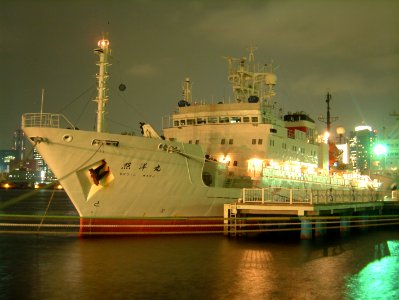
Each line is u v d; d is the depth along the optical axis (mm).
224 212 31703
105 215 28781
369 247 29281
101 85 28953
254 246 28125
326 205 31922
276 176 37281
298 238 32469
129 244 27312
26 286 18578
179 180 30078
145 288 18391
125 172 28266
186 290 18203
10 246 27422
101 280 19484
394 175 64438
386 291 18531
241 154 36656
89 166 27594
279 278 20359
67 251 25312
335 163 59250
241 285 19062
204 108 38656
